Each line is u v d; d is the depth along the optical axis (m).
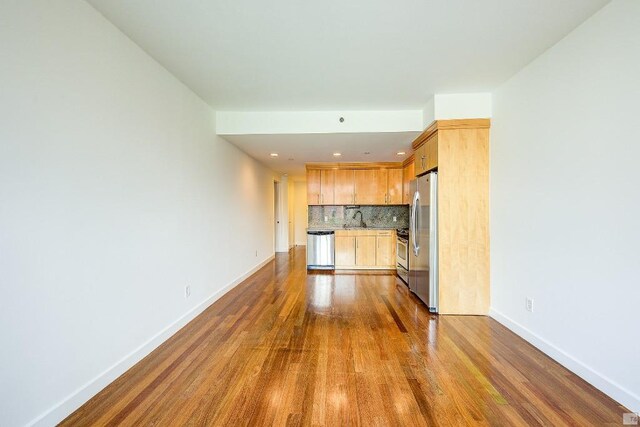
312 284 4.79
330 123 3.78
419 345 2.58
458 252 3.35
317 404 1.79
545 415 1.69
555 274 2.32
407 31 2.13
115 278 2.07
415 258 4.12
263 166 6.34
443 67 2.68
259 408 1.75
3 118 1.37
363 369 2.18
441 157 3.34
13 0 1.41
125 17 1.97
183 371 2.15
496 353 2.44
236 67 2.65
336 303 3.79
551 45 2.33
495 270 3.20
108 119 2.02
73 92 1.74
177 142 2.91
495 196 3.19
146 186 2.43
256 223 5.79
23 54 1.45
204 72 2.75
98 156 1.93
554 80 2.32
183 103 3.02
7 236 1.39
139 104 2.34
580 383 2.00
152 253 2.51
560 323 2.27
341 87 3.08
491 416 1.68
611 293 1.84
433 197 3.45
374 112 3.78
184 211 3.04
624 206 1.76
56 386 1.62
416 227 4.04
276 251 8.45
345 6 1.85
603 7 1.88
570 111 2.17
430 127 3.46
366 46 2.32
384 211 6.68
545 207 2.43
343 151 4.93
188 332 2.85
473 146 3.32
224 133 3.83
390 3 1.83
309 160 5.83
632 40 1.71
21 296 1.45
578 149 2.10
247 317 3.26
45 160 1.57
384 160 5.90
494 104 3.19
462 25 2.06
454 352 2.46
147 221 2.44
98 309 1.92
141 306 2.36
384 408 1.75
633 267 1.71
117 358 2.08
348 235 6.07
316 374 2.12
